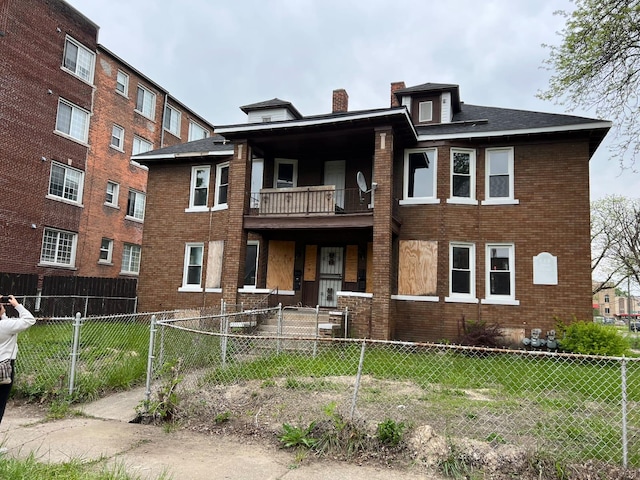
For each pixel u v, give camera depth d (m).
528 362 9.82
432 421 5.38
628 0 10.50
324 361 8.90
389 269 12.49
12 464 3.97
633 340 19.08
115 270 24.02
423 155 14.39
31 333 10.08
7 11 17.53
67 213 20.66
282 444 4.89
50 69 19.59
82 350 8.24
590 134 12.94
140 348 8.81
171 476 4.00
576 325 11.60
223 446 4.91
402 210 14.19
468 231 13.66
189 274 17.06
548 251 12.91
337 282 15.59
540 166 13.31
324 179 16.14
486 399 6.60
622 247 27.53
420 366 8.82
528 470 4.22
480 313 13.21
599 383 7.83
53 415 6.05
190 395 6.27
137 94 26.22
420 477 4.19
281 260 16.05
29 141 18.55
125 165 24.88
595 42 10.83
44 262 19.45
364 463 4.49
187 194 17.39
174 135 29.38
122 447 4.85
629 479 4.11
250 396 6.23
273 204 14.39
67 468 4.07
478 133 13.60
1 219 17.34
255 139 14.63
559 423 5.40
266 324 13.16
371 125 13.16
